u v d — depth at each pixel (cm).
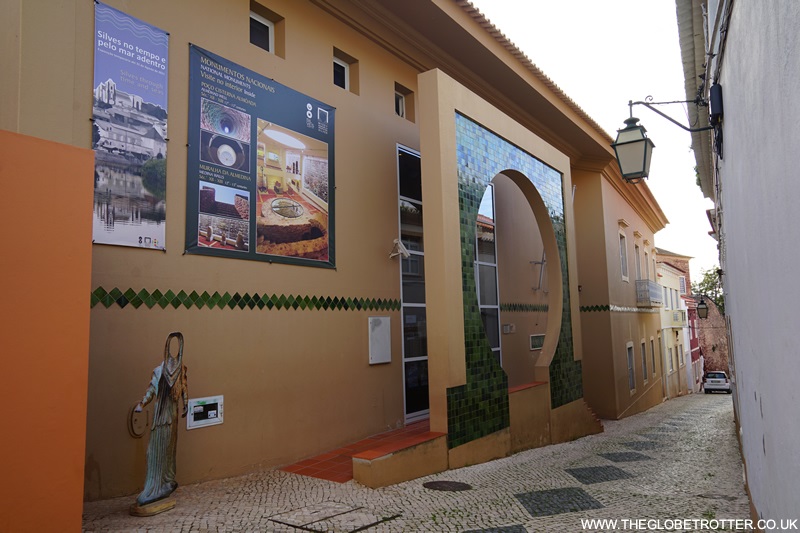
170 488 526
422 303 1040
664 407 2394
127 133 592
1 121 478
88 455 538
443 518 566
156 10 632
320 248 824
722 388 3759
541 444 1090
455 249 859
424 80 867
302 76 826
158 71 627
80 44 561
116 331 567
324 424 799
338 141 881
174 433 532
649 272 2723
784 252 262
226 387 669
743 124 374
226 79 706
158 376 516
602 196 1814
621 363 1875
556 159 1322
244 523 500
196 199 655
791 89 219
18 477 377
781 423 305
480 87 1234
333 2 878
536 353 1516
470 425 855
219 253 675
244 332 696
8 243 383
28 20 526
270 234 746
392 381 945
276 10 795
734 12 385
